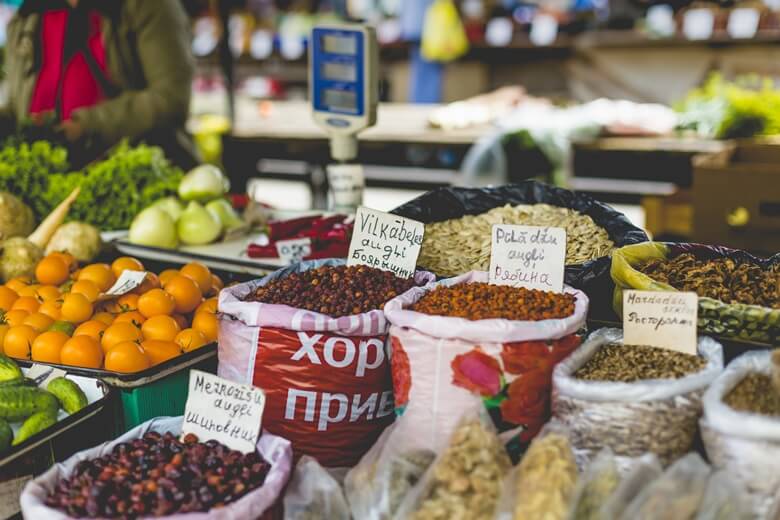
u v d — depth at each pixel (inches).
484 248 102.7
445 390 71.4
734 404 64.4
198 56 335.6
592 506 61.1
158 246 125.9
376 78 125.6
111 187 136.8
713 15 262.5
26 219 128.6
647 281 79.4
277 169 297.7
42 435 76.3
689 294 72.6
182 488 64.9
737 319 74.6
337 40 123.4
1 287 103.4
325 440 80.7
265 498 65.2
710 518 59.6
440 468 65.4
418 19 311.9
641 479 62.4
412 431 72.5
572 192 110.7
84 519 62.7
